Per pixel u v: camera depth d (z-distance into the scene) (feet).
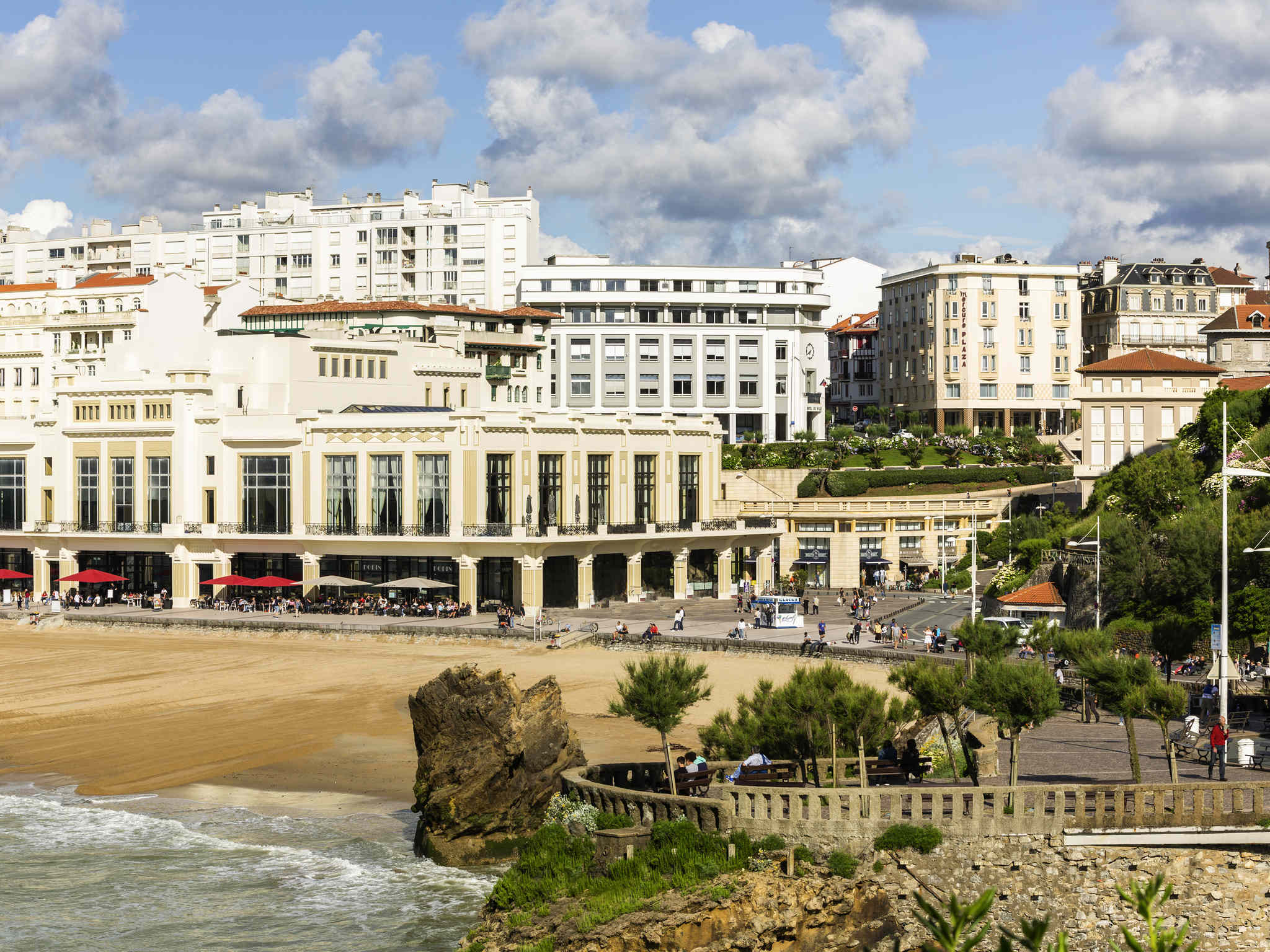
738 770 161.38
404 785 210.79
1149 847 134.00
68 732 250.57
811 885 134.41
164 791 209.56
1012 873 134.21
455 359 497.87
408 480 391.65
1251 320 535.19
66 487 440.86
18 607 422.82
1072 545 302.25
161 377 432.25
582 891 144.05
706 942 130.93
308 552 405.80
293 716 260.83
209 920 154.71
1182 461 339.16
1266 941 129.59
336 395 443.32
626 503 424.46
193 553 419.74
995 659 157.38
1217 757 160.25
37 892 164.35
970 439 605.31
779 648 311.88
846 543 486.38
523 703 176.45
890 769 159.94
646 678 154.10
